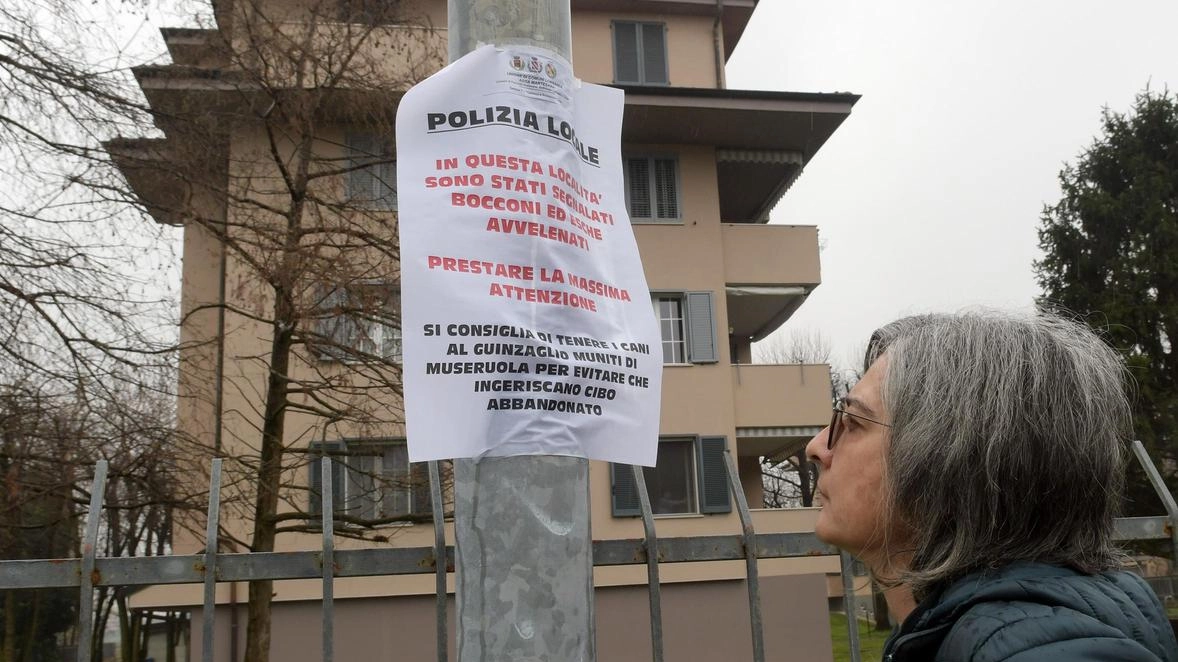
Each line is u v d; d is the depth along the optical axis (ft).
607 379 7.47
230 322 39.70
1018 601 3.49
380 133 31.32
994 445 3.83
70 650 91.09
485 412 6.88
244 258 28.35
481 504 6.74
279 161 29.43
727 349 56.90
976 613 3.48
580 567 6.84
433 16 42.55
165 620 85.35
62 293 25.09
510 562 6.65
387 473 31.32
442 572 7.02
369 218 30.04
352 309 28.48
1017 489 3.81
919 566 4.00
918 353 4.20
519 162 7.50
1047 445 3.83
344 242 30.30
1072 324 4.38
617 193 8.25
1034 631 3.27
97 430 26.04
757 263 59.57
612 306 7.79
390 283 29.12
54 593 83.20
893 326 4.56
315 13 30.07
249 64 29.30
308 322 29.58
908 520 4.09
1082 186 84.89
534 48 7.80
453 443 6.76
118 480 27.50
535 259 7.36
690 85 64.75
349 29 30.32
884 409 4.27
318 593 47.67
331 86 29.96
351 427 31.81
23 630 81.92
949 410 3.95
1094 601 3.48
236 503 28.12
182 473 26.94
